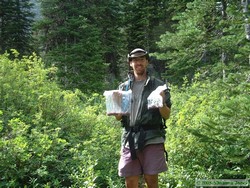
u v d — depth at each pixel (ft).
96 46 63.72
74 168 15.75
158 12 80.38
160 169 11.45
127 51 87.35
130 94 11.58
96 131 19.49
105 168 16.57
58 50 60.59
